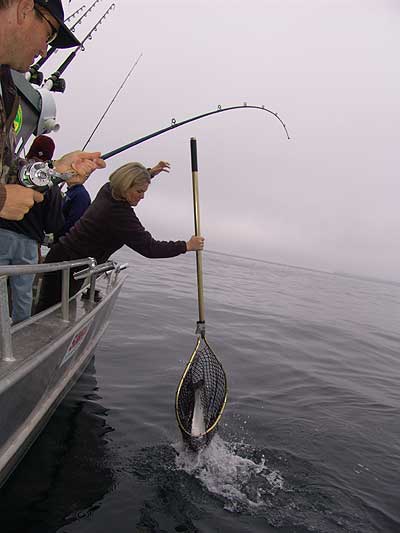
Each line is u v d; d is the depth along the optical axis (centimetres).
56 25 172
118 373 521
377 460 387
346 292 3025
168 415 421
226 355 686
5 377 179
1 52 165
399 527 294
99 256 349
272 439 404
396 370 759
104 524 258
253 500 305
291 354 753
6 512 252
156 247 346
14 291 286
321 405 510
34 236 275
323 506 307
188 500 294
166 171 392
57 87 386
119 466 322
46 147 305
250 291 1811
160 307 1007
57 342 243
